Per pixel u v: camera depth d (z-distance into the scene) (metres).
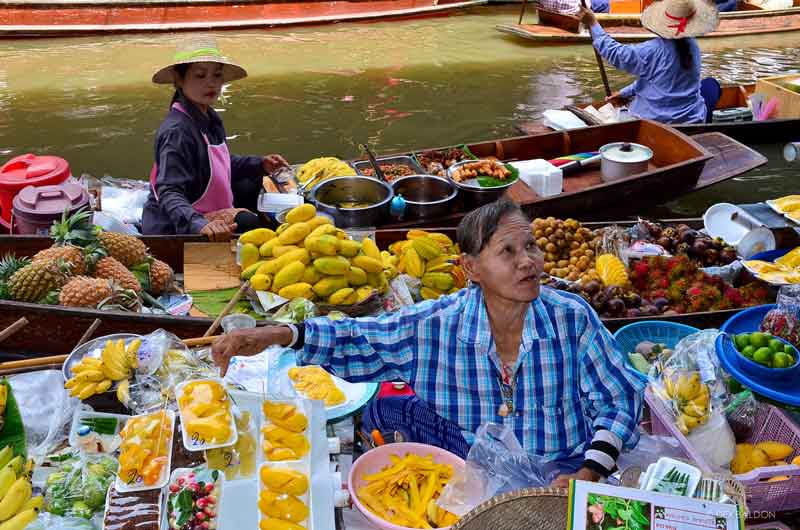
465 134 7.96
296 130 7.89
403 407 2.81
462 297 2.43
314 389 2.76
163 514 2.12
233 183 5.10
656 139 6.36
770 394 2.66
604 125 6.41
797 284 3.42
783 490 2.53
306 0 11.76
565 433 2.42
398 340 2.40
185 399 2.33
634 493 1.79
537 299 2.37
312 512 2.12
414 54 10.86
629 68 7.07
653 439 2.73
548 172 5.42
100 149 7.21
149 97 8.60
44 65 9.54
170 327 3.21
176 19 11.07
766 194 6.46
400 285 3.79
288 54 10.56
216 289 3.82
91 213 3.89
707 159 5.62
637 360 3.20
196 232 4.14
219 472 2.21
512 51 11.16
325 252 3.60
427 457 2.54
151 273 3.78
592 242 4.34
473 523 2.00
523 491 2.03
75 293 3.28
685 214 6.16
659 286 3.97
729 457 2.69
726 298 3.86
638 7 12.16
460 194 5.04
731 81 9.97
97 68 9.51
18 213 4.27
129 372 2.65
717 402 2.78
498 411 2.44
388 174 5.31
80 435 2.45
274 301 3.60
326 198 4.79
